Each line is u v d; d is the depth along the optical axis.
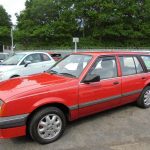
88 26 51.41
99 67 5.20
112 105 5.48
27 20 51.66
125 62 5.82
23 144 4.36
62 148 4.22
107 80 5.26
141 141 4.49
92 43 48.59
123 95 5.63
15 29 54.50
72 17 48.16
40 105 4.20
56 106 4.58
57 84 4.53
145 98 6.33
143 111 6.13
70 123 5.29
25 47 48.94
